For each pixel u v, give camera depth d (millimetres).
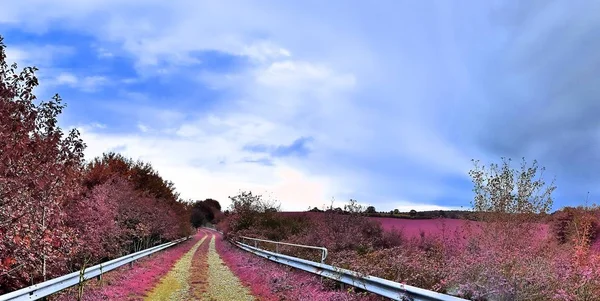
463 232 13156
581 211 12977
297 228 29375
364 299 9242
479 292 6828
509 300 6613
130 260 16703
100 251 14547
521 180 13781
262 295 11398
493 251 8336
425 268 9484
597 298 6316
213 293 11750
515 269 7152
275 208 38375
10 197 8148
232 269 18531
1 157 8102
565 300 6164
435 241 13406
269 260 19359
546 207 13430
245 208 38875
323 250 12727
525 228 12992
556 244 11836
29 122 9273
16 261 8453
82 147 10938
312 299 10086
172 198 43812
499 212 13500
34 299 7988
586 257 8992
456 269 8094
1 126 8195
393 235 19188
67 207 12320
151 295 11375
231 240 40750
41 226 9141
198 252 31766
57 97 9906
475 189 14406
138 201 24344
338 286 11055
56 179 10094
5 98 8805
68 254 10727
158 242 31094
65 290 10336
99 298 10047
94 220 14227
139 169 37219
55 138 9781
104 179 22984
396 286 7980
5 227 7879
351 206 20359
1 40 8969
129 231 20625
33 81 9289
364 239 18562
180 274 16500
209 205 147250
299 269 14672
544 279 6754
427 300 7195
